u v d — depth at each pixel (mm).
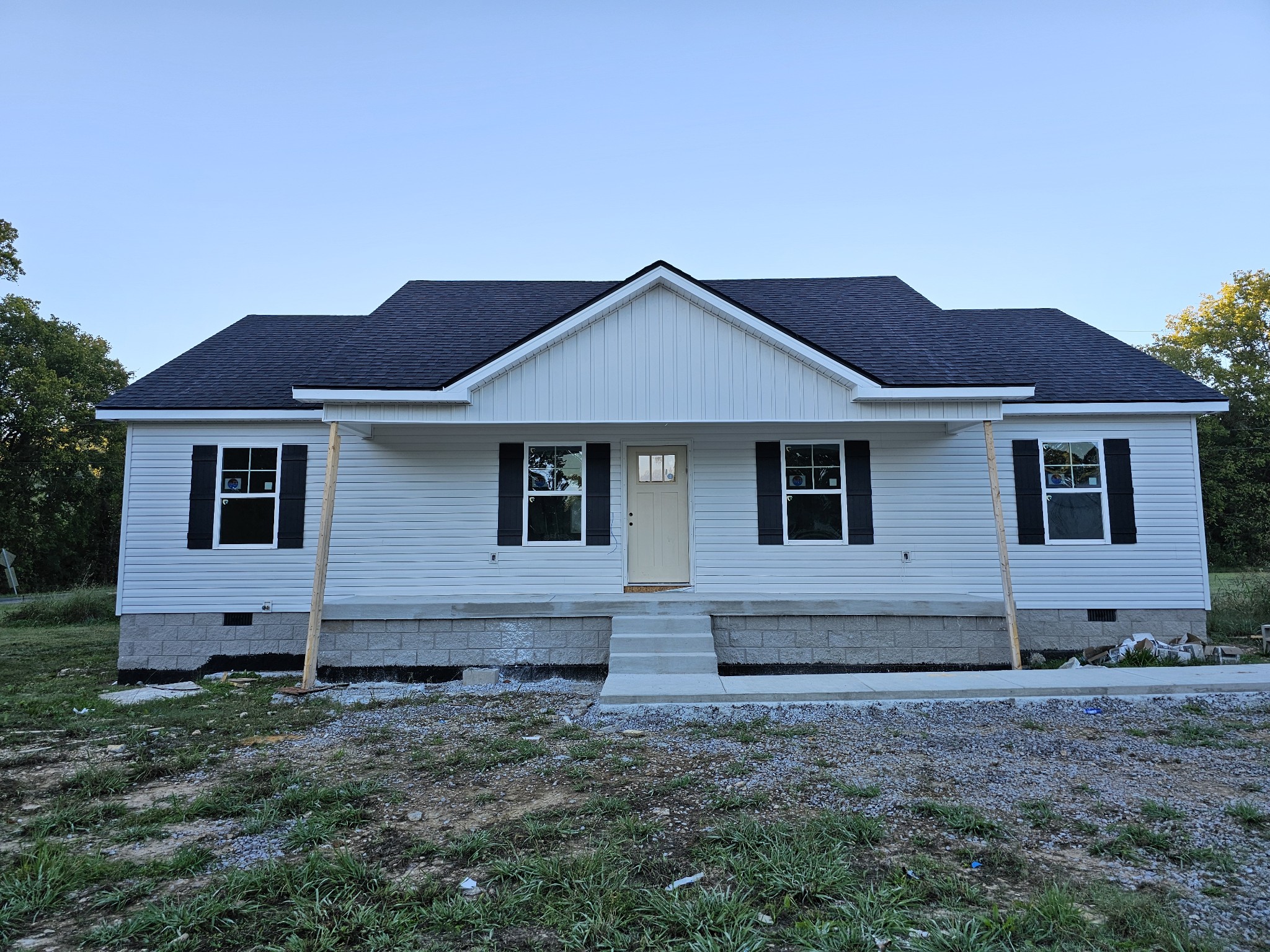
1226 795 4852
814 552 11391
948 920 3258
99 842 4398
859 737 6395
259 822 4586
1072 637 11203
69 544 39750
